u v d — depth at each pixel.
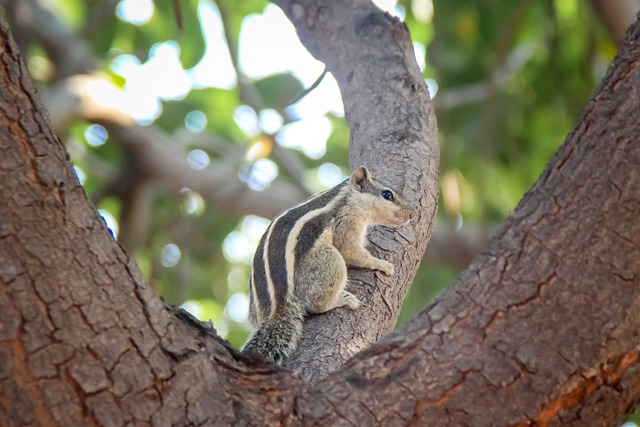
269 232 10.45
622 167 6.61
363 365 6.78
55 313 5.77
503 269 6.81
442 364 6.66
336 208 10.35
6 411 5.71
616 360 6.48
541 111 19.91
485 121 17.41
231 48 14.47
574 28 18.86
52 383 5.75
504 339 6.63
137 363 6.04
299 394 6.58
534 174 20.17
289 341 9.08
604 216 6.59
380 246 10.17
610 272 6.51
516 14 16.09
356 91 11.25
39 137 5.89
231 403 6.34
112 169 20.73
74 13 23.05
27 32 19.23
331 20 11.79
